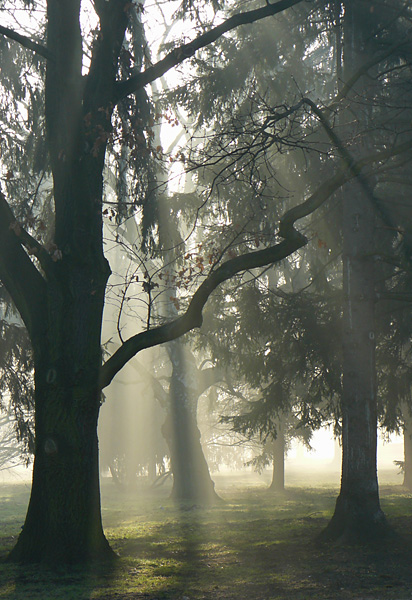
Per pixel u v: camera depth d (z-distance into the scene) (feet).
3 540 45.50
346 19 44.19
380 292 40.88
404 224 46.14
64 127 35.17
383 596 25.96
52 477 32.73
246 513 63.46
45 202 54.19
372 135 42.57
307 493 87.45
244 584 28.53
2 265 34.55
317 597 25.91
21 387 56.34
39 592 26.73
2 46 46.24
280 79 51.21
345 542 37.55
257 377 55.16
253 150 50.31
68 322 33.73
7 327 55.26
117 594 26.43
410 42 39.91
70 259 34.17
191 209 61.31
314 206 33.12
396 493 79.71
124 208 47.29
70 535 32.48
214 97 52.42
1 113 51.06
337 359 51.21
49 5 36.88
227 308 60.95
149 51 49.80
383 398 53.98
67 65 35.40
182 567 32.35
